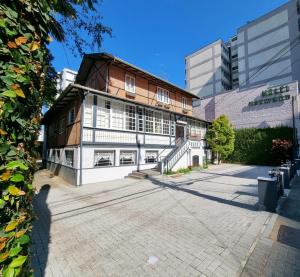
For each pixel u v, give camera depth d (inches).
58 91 667.4
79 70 692.7
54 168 641.6
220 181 421.1
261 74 1407.5
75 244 159.8
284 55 1296.8
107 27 292.5
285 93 788.6
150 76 655.8
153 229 185.2
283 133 740.7
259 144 796.6
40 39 66.1
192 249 146.9
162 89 747.4
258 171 588.7
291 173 405.7
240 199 275.6
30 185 59.9
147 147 573.0
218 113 1003.3
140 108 566.3
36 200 299.1
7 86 49.9
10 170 49.5
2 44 50.4
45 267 128.9
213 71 1769.2
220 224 191.8
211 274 117.8
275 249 144.0
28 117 59.7
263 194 229.5
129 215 225.3
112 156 483.2
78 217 222.5
